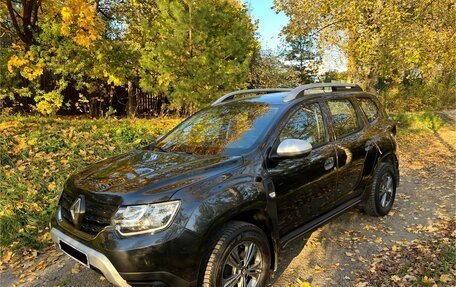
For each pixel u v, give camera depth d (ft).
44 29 35.47
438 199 19.20
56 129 27.78
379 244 13.67
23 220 15.33
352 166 13.94
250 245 9.62
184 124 14.07
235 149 10.97
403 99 71.56
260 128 11.46
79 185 9.91
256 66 63.93
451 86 75.51
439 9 37.40
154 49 32.22
